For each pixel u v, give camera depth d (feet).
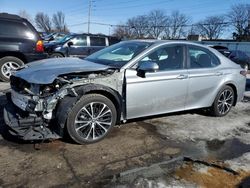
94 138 12.85
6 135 13.17
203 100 16.99
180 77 15.29
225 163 11.96
